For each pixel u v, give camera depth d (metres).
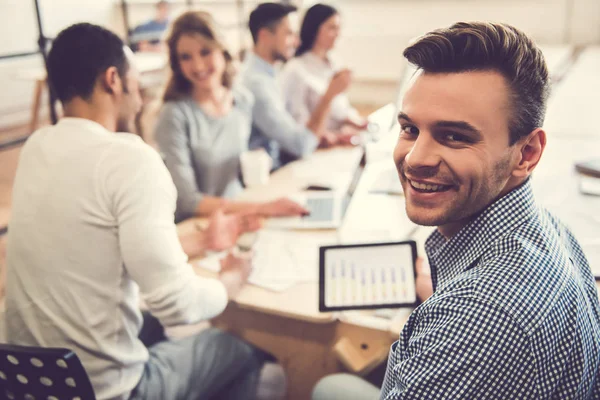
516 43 0.64
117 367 1.12
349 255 1.34
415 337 0.67
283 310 1.21
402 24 4.78
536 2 4.20
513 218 0.70
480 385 0.60
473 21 0.68
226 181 2.11
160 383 1.19
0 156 4.28
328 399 1.11
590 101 2.53
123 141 1.09
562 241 0.80
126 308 1.13
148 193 1.06
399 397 0.63
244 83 2.30
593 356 0.69
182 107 1.95
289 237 1.54
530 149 0.69
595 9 4.03
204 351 1.27
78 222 1.06
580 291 0.68
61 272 1.07
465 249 0.73
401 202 1.66
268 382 1.91
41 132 1.15
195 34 1.91
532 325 0.60
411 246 1.32
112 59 1.14
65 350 0.94
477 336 0.60
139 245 1.05
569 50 3.74
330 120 2.74
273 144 2.50
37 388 1.00
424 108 0.65
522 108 0.64
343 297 1.22
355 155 2.32
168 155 1.89
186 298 1.10
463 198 0.67
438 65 0.65
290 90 2.66
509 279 0.63
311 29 2.69
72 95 1.14
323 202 1.76
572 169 1.78
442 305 0.65
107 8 5.88
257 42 2.40
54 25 5.33
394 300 1.19
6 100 5.09
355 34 4.97
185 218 1.81
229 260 1.35
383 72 4.99
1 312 1.18
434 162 0.66
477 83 0.63
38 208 1.07
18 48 5.11
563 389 0.64
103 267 1.08
